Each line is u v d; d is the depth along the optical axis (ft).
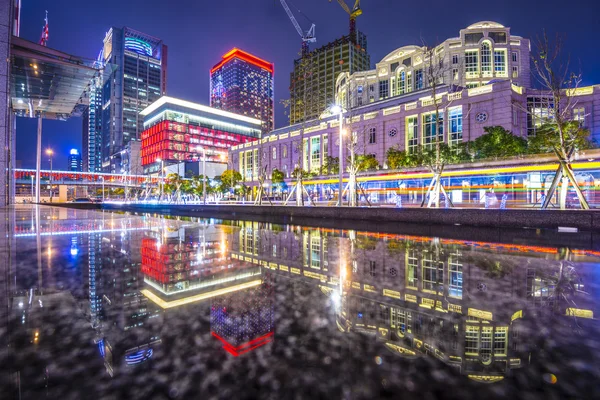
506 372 4.60
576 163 75.25
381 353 5.19
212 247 16.96
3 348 4.93
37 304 7.17
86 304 7.27
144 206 139.33
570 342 5.80
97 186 413.39
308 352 5.17
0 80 66.80
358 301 8.23
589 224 30.99
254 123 480.64
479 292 9.41
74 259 12.71
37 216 40.63
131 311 6.87
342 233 29.94
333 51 392.27
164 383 4.10
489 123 134.41
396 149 156.76
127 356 4.78
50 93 114.11
